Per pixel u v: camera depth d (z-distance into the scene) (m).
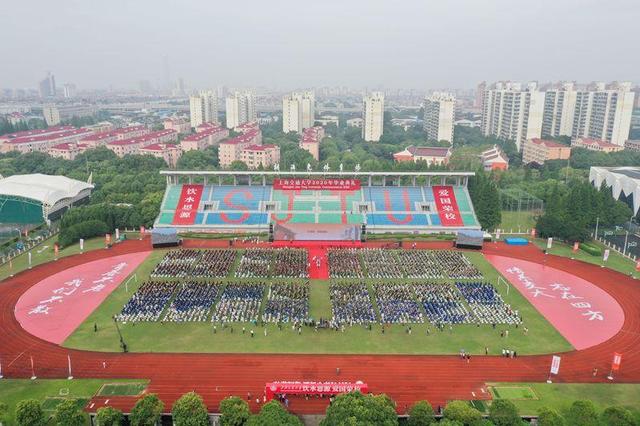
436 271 128.12
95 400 73.38
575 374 82.12
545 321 101.50
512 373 82.06
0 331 94.81
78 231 153.38
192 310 102.56
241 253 143.12
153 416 63.97
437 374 81.38
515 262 139.00
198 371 81.38
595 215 165.62
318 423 69.00
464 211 170.62
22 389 76.00
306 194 176.50
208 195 174.62
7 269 129.25
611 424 62.47
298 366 83.19
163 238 147.50
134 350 87.75
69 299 109.81
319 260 137.12
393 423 60.56
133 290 115.12
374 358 86.00
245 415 64.06
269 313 101.38
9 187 174.25
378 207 171.12
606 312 106.69
